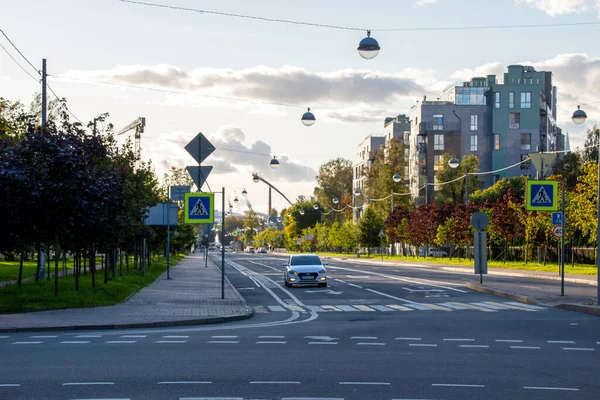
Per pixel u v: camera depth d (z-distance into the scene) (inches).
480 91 4207.7
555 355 479.5
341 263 2987.2
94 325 667.4
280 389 354.6
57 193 879.1
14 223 903.1
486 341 555.8
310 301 1059.3
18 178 857.5
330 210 6176.2
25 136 962.1
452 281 1525.6
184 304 924.6
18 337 590.2
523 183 3481.8
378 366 428.8
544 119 4227.4
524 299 983.0
